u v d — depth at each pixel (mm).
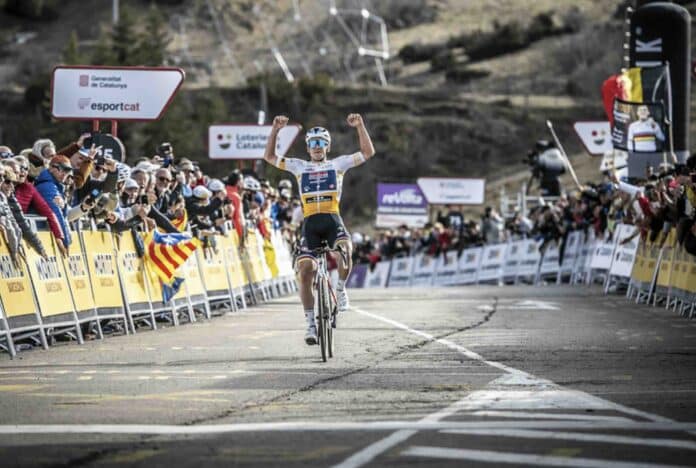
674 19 59812
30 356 26422
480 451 14312
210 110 170500
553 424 16219
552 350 26750
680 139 60000
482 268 82750
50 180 29828
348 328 33906
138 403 18469
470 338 30156
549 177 82750
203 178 45969
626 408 17688
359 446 14672
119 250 33594
